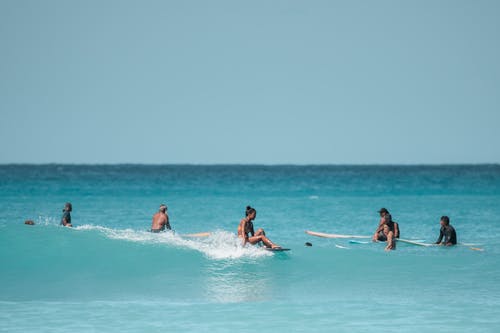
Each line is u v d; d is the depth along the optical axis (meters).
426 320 48.34
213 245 73.38
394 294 57.69
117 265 65.19
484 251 82.62
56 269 63.41
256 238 73.31
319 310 51.56
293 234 106.06
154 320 48.16
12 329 45.31
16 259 65.19
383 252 79.38
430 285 61.53
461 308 52.19
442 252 81.25
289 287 60.16
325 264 70.12
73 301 54.25
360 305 53.38
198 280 61.59
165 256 68.56
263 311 51.22
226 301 54.81
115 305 53.00
